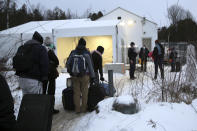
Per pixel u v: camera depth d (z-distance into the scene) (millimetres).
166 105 4023
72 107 5117
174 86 4652
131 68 9164
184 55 5488
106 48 16656
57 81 9648
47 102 2896
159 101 4590
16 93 5965
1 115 1842
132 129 3113
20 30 18234
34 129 2730
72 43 16156
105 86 5645
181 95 4633
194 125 3316
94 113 4254
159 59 7762
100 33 13461
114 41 13312
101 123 3604
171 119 3410
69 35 13859
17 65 3730
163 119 3393
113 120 3596
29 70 3740
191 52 5398
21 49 3916
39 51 3859
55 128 4070
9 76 5551
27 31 17438
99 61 5777
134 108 3848
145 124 3209
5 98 1896
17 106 5113
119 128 3264
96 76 5879
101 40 16672
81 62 4688
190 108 3941
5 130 1869
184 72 5270
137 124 3246
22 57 3738
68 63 4793
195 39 5508
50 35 16172
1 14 8758
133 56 9180
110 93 5391
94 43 16797
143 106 4199
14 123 1949
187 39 5504
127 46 20453
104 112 3982
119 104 3896
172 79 4793
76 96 4855
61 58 15055
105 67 12406
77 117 4586
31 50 3830
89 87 5105
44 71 3852
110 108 4059
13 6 8828
